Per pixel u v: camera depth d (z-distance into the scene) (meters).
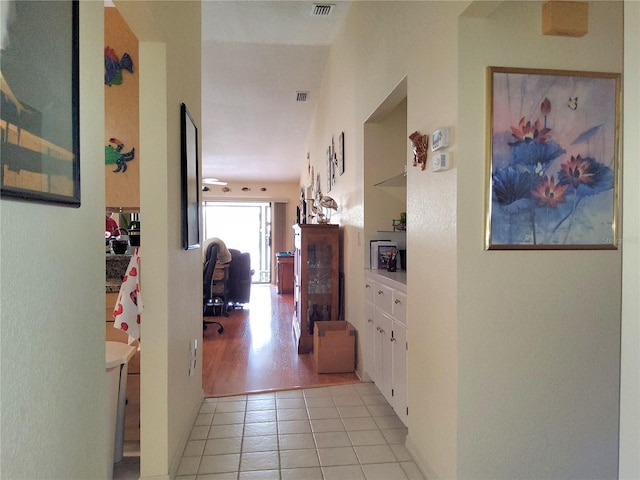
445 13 1.67
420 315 1.95
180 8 2.02
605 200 1.66
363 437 2.22
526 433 1.63
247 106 5.70
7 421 0.65
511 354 1.61
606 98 1.65
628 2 0.82
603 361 1.66
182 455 2.03
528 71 1.60
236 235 9.52
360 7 3.15
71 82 0.83
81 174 0.90
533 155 1.61
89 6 0.93
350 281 3.65
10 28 0.64
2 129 0.61
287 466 1.95
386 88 2.50
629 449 0.83
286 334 4.63
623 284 0.84
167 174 1.76
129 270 1.79
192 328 2.39
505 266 1.60
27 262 0.70
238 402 2.69
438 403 1.75
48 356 0.78
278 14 3.63
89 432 0.96
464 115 1.58
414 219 2.03
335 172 4.29
